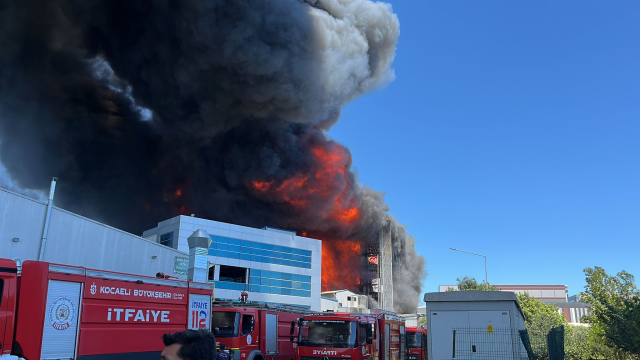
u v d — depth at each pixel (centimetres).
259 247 6388
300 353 1917
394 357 2552
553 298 16762
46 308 1025
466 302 1739
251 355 1898
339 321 1942
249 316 1950
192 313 1466
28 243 1986
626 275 4484
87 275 1139
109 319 1182
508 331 1675
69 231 2214
